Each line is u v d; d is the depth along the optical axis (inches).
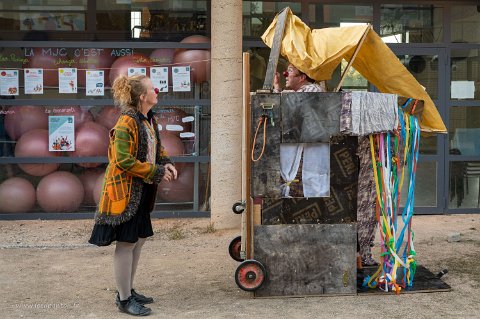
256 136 207.9
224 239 298.5
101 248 283.7
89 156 337.4
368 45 222.7
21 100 334.6
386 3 345.7
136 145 192.4
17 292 222.1
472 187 351.3
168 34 339.6
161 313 199.6
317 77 219.3
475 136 349.7
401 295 215.2
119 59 337.7
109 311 202.1
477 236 300.2
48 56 334.6
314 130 208.1
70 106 336.8
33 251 278.4
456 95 349.1
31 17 333.7
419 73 348.5
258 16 343.0
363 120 208.1
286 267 212.2
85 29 336.2
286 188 210.8
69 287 227.8
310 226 211.9
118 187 189.5
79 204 338.6
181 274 243.0
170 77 339.9
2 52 333.1
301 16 344.2
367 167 227.0
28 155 334.6
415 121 223.0
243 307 203.9
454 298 212.1
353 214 213.0
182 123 342.6
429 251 273.0
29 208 336.5
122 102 195.9
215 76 316.8
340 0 344.2
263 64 343.9
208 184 345.4
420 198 349.4
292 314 197.0
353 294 214.2
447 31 346.9
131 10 337.4
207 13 340.5
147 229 199.0
